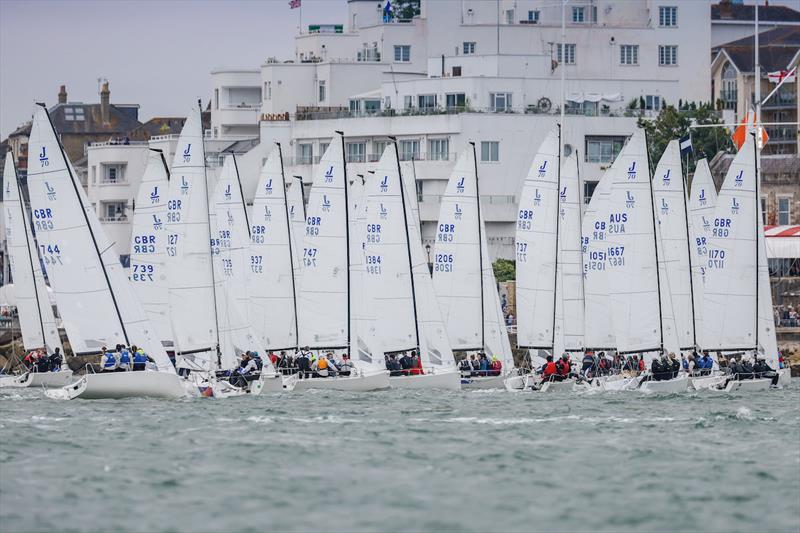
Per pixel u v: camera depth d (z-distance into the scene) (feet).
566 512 624.18
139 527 591.78
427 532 588.50
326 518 607.37
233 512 615.98
